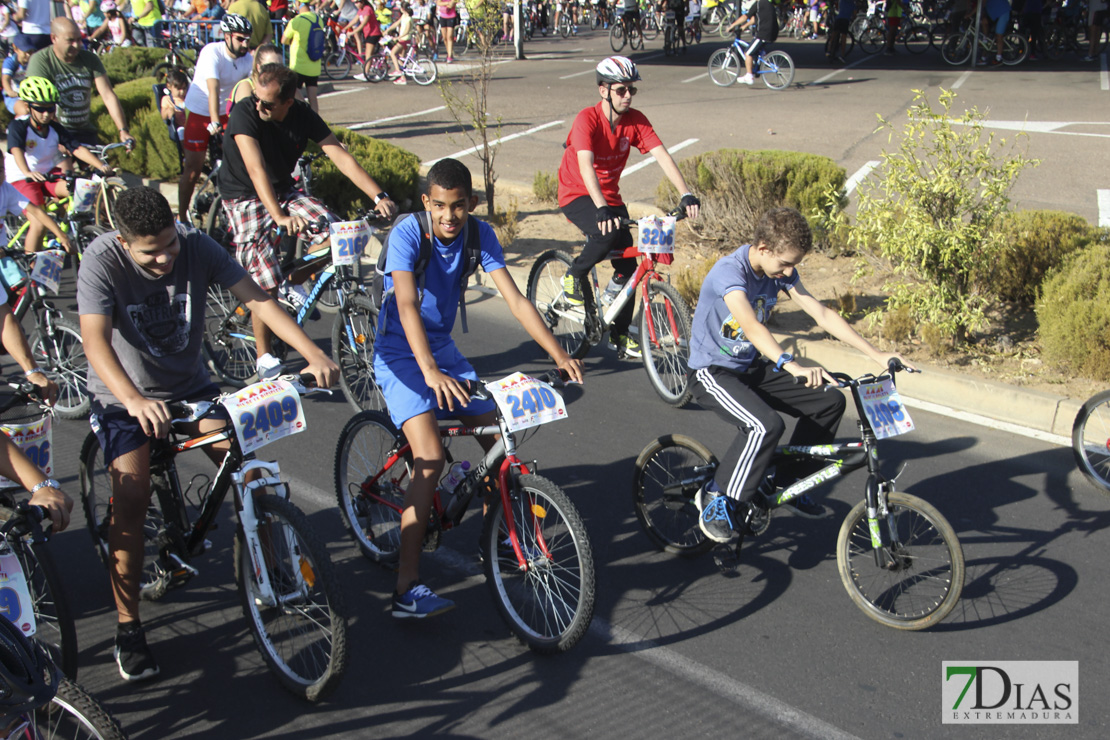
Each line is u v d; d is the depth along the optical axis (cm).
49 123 738
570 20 3306
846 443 377
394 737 314
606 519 458
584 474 502
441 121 1522
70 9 1764
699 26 2798
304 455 526
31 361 347
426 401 360
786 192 856
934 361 612
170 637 370
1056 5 2255
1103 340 568
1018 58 2058
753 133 1330
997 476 493
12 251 588
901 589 394
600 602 392
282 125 566
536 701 331
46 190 748
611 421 570
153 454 345
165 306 336
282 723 321
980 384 565
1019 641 362
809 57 2375
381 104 1720
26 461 269
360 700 332
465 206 347
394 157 1030
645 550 432
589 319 634
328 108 1677
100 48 1770
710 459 411
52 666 244
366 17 2028
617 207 615
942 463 508
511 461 351
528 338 712
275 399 321
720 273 385
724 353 396
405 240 348
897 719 320
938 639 364
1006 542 430
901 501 366
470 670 348
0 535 256
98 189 760
